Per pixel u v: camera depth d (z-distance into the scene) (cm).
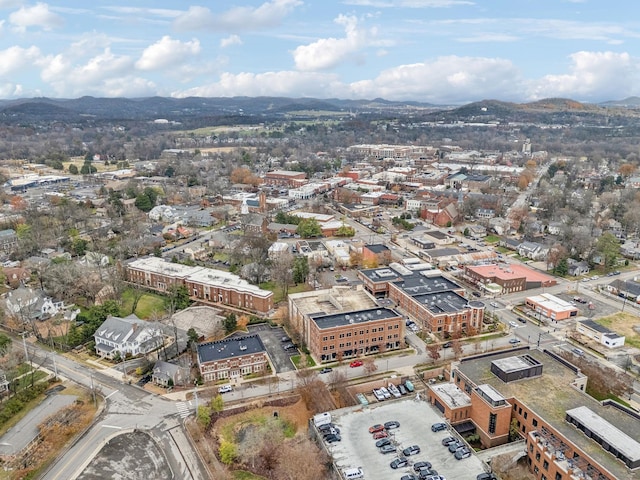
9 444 10694
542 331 16800
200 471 10269
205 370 13425
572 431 9806
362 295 17438
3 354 14062
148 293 19750
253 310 18150
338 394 12962
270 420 11875
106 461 10512
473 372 12119
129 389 13188
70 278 18725
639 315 18025
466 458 9712
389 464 9575
